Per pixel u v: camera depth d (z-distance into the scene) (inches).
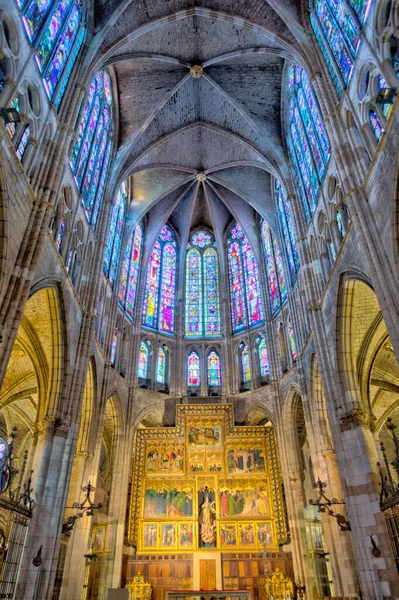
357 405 717.3
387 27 568.7
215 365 1380.4
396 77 546.3
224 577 965.8
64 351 770.8
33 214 621.0
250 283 1457.9
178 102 1234.6
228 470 1088.2
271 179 1393.9
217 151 1378.0
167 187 1448.1
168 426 1214.3
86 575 948.0
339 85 757.3
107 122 1135.0
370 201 611.5
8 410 1217.4
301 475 1063.0
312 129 951.0
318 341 832.9
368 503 641.0
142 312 1355.8
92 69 877.8
